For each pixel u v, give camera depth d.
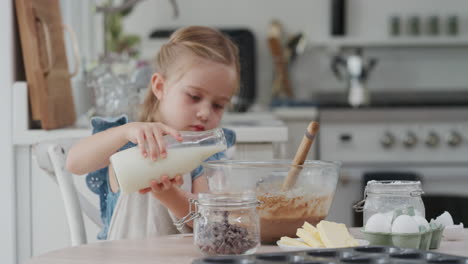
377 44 4.70
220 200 0.91
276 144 2.34
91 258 0.91
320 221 1.02
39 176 2.00
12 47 2.02
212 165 1.05
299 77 4.87
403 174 3.95
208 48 1.49
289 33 4.84
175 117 1.50
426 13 4.79
